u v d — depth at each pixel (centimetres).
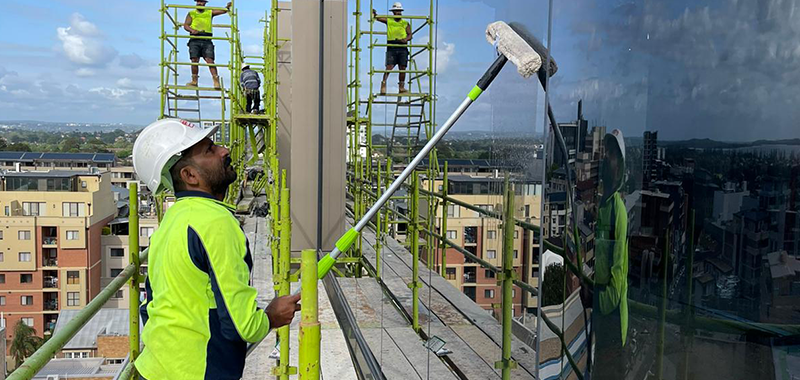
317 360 222
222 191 220
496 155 212
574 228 152
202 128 217
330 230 878
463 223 252
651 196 122
